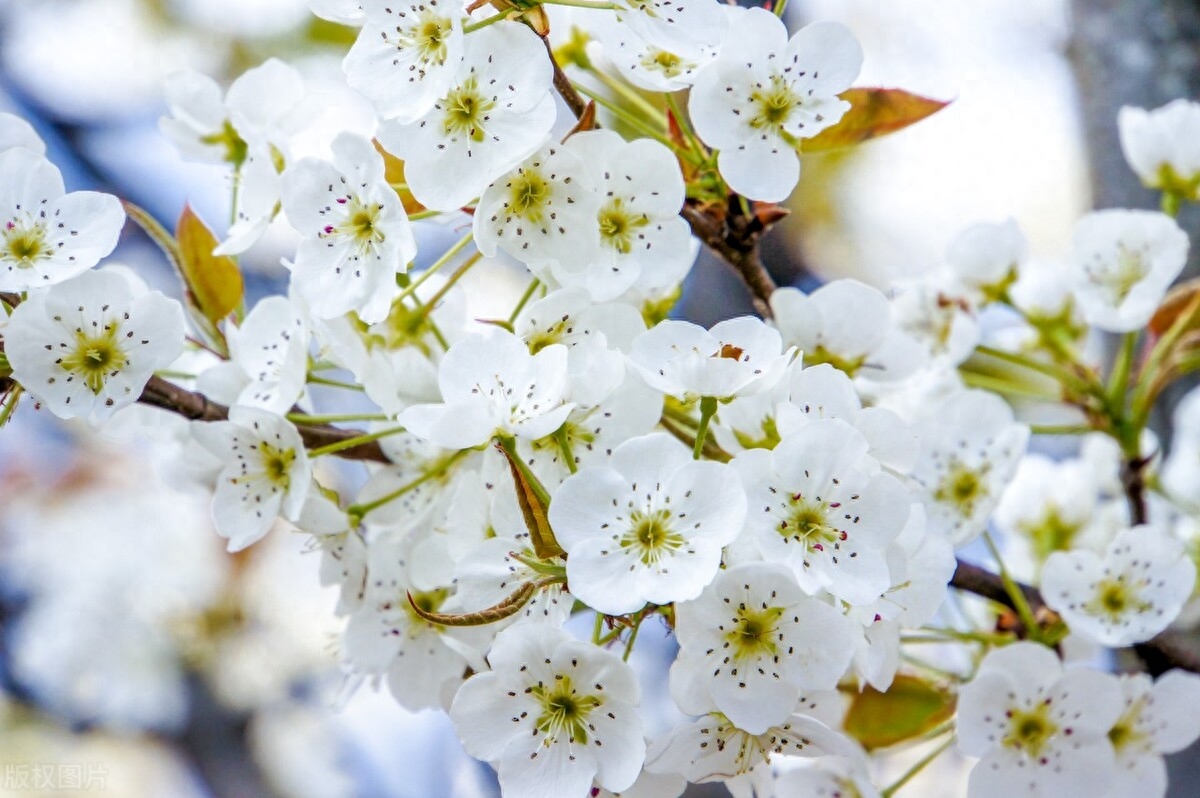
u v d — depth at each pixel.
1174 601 0.67
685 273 0.65
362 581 0.66
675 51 0.63
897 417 0.62
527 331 0.64
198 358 0.70
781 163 0.65
